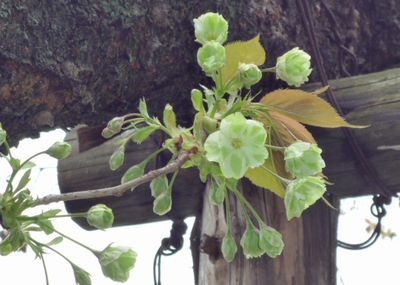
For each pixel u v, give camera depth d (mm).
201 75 807
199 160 470
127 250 474
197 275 944
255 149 418
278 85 863
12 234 463
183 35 766
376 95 836
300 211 451
